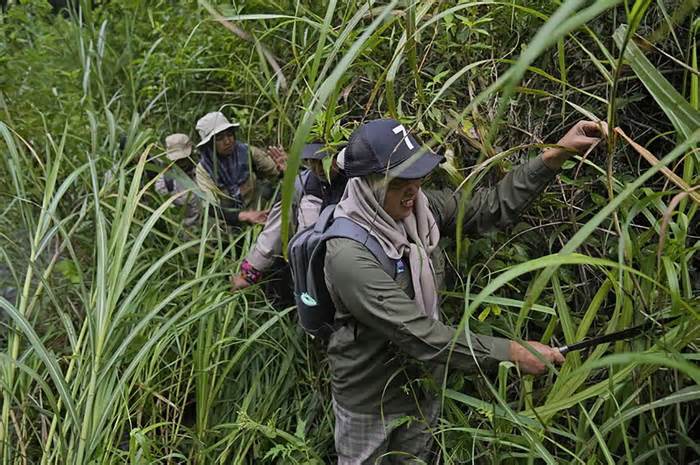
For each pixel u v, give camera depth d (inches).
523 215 79.4
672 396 53.8
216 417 95.6
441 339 63.8
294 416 93.6
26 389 84.4
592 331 74.3
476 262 81.7
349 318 71.9
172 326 85.4
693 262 71.1
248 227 110.9
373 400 74.7
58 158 93.7
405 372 71.7
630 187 38.1
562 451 71.4
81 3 128.9
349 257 65.7
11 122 115.7
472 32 75.6
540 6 74.3
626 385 63.9
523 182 70.2
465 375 77.1
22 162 119.5
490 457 69.1
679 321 55.9
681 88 74.0
